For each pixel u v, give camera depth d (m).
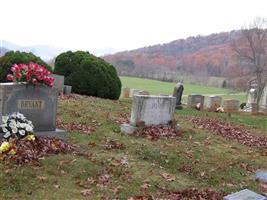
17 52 21.67
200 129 15.55
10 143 9.04
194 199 8.16
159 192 8.38
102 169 9.09
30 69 10.59
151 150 11.32
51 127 11.03
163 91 65.25
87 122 14.24
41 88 10.75
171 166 10.43
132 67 88.81
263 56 51.72
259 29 53.09
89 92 22.86
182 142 12.80
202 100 26.19
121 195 7.89
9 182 7.70
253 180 10.05
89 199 7.51
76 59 23.05
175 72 88.12
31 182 7.87
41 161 8.88
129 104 21.16
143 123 13.54
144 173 9.44
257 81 48.62
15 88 10.36
